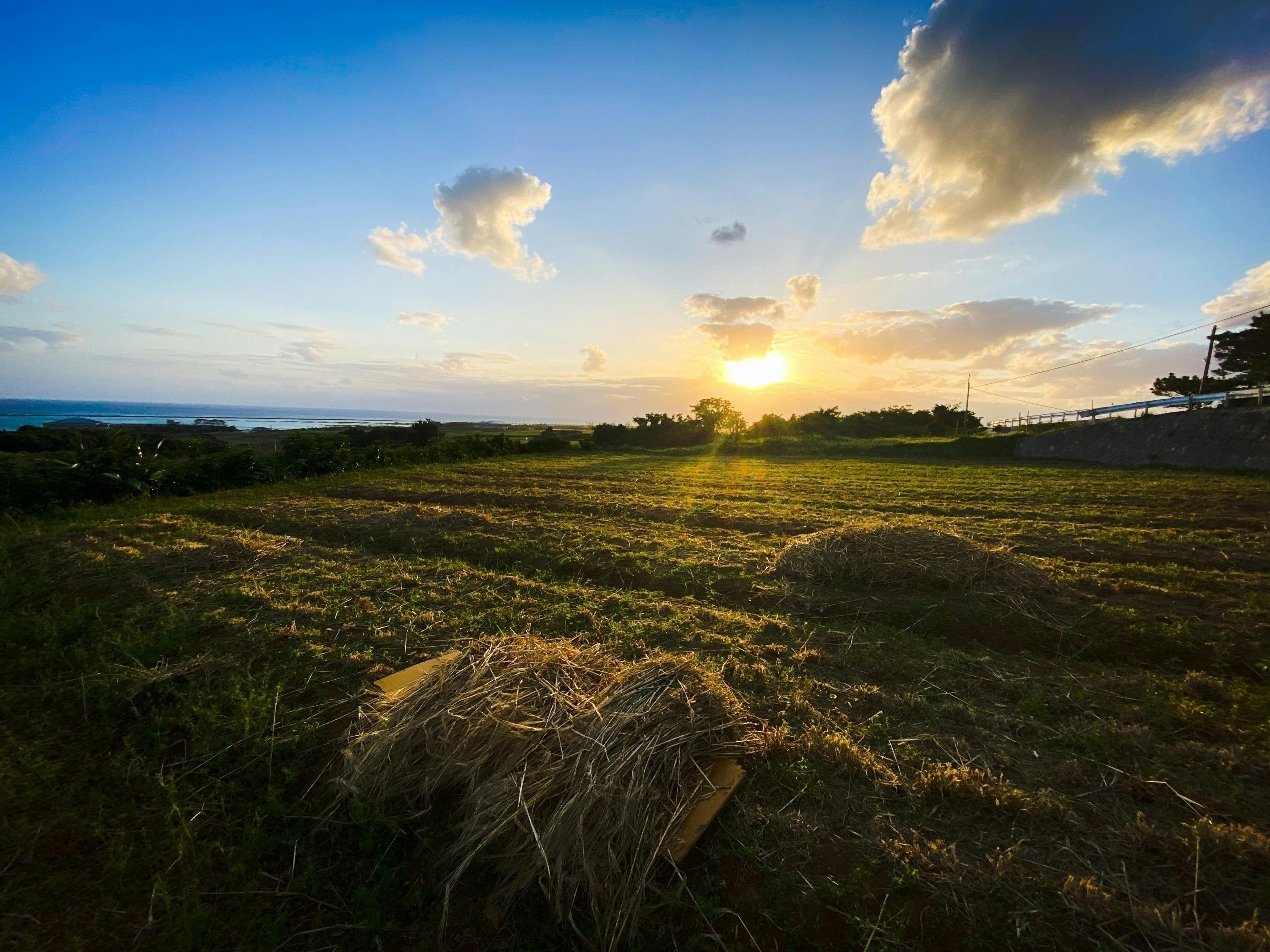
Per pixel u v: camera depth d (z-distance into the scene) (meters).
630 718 2.94
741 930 2.31
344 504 11.91
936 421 46.06
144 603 5.81
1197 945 2.10
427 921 2.48
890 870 2.48
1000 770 3.17
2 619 5.59
